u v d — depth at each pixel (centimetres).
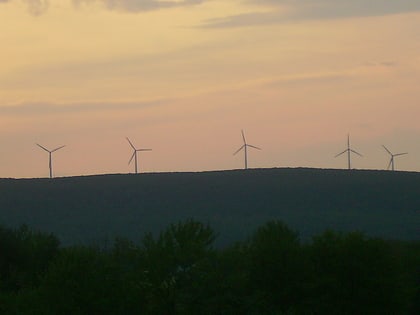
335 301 8138
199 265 7531
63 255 7150
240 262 7831
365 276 8181
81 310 6788
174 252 7556
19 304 7019
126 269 7550
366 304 8162
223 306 7512
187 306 7462
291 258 8206
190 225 7825
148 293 7406
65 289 6812
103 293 6831
